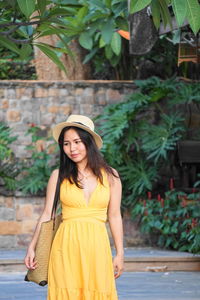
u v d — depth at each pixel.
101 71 12.99
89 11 9.52
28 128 11.36
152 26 7.95
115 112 11.07
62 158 4.59
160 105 11.34
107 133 11.22
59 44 10.39
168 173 11.35
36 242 4.54
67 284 4.34
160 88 11.01
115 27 9.14
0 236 11.14
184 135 11.25
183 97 10.95
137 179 10.97
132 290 7.61
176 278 8.63
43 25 4.71
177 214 10.30
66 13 4.57
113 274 4.48
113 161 11.01
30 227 11.20
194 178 11.27
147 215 10.56
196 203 10.36
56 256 4.41
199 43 8.16
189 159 10.99
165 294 7.35
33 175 11.15
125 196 11.18
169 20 4.26
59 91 11.41
